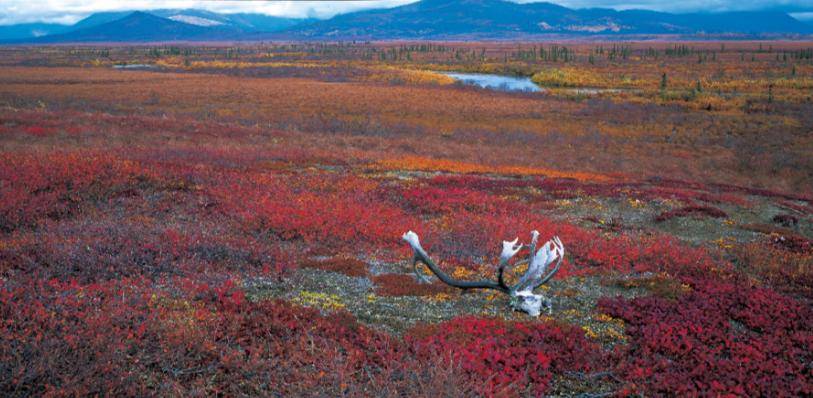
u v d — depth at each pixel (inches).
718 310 404.5
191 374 264.2
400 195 804.6
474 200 787.4
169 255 454.6
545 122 2203.5
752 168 1489.9
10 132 1131.9
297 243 556.7
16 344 253.6
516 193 884.0
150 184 735.1
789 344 341.7
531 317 376.2
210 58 7244.1
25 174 674.2
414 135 1818.4
